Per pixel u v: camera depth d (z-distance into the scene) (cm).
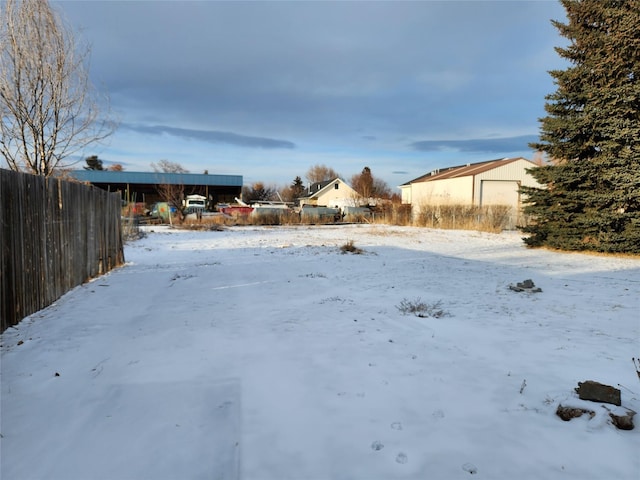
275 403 287
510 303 614
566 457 220
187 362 362
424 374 337
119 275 844
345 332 453
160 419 265
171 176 4003
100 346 402
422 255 1256
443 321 503
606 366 354
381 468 213
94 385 315
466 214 2544
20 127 748
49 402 287
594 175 1280
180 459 223
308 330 461
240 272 880
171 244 1518
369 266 1000
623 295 674
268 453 228
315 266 984
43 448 232
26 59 736
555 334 452
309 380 325
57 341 413
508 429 249
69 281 657
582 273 922
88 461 221
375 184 7225
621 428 247
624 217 1253
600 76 1243
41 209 540
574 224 1355
